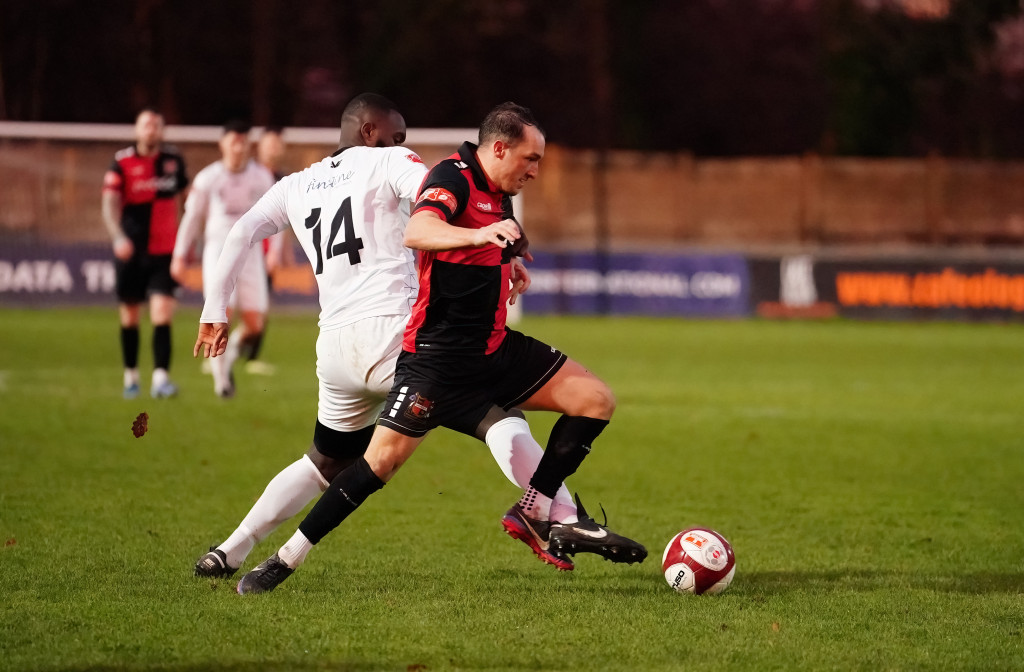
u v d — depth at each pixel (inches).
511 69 5502.0
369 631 636.1
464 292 675.4
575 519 707.4
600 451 1306.6
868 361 2321.6
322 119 5408.5
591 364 2190.0
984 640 637.3
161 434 1312.7
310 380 1820.9
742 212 3895.2
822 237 3880.4
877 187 3875.5
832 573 794.8
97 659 586.6
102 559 786.8
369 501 1023.0
